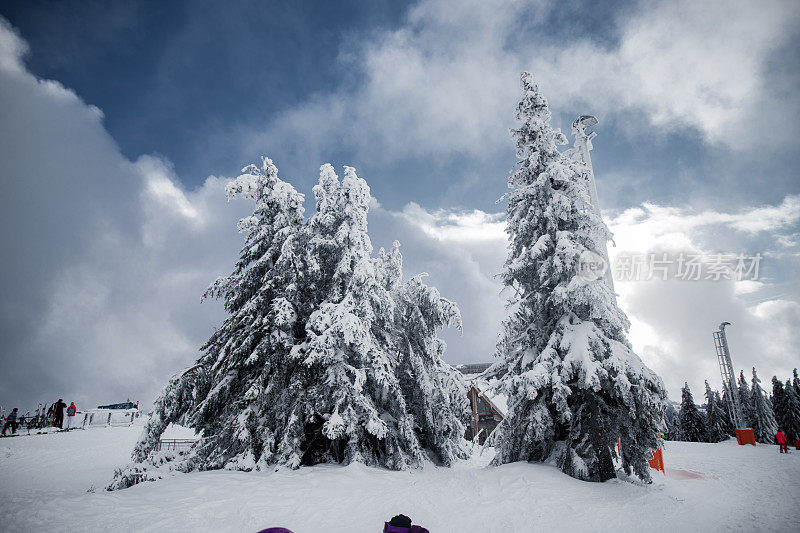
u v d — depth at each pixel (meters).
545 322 15.47
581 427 13.12
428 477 14.56
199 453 15.98
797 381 52.41
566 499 10.32
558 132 15.89
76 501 9.16
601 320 14.41
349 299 17.30
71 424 31.64
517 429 14.51
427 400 19.20
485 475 12.93
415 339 20.59
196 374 17.55
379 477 13.94
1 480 15.20
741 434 33.47
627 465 13.70
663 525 8.53
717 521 8.69
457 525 8.84
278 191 19.19
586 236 14.67
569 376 13.08
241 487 11.84
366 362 17.66
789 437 50.59
